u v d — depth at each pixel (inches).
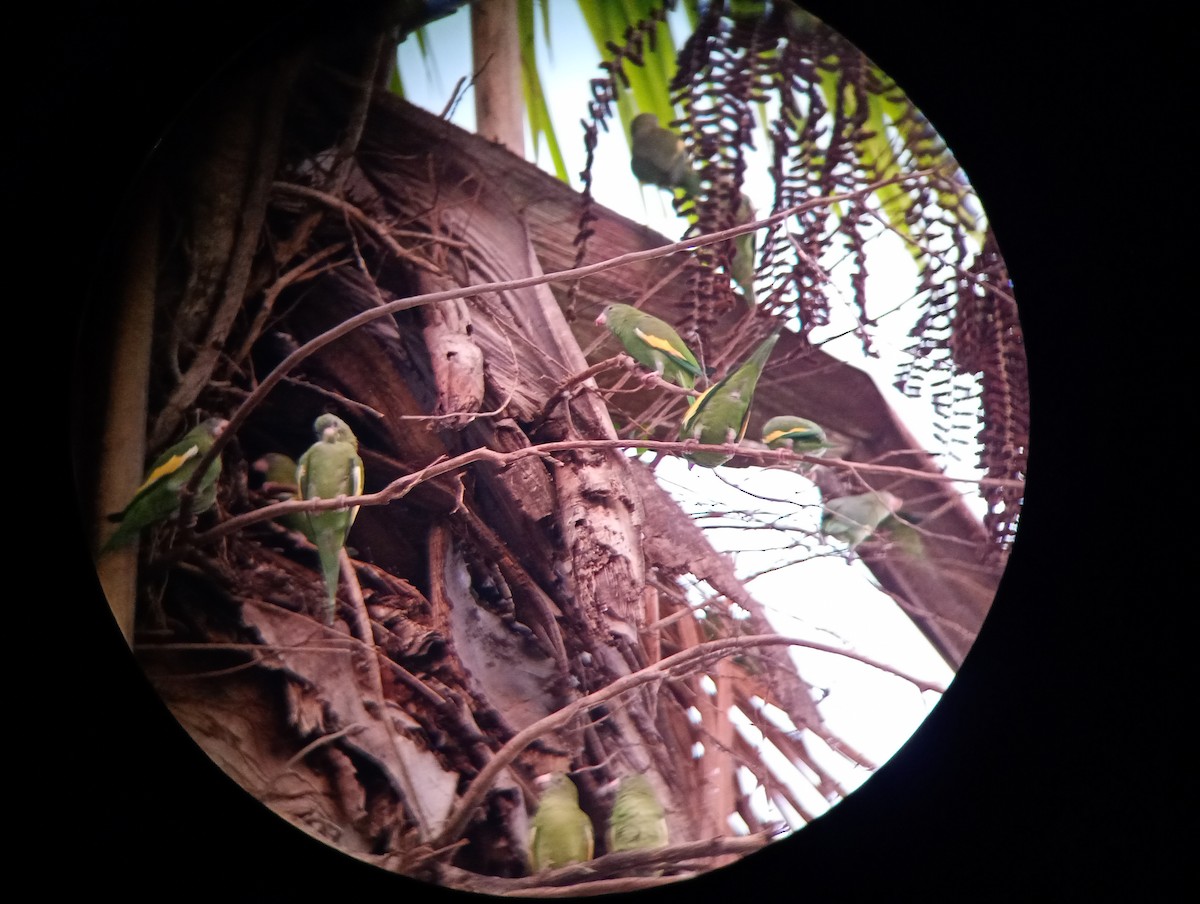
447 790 251.1
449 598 253.6
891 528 253.4
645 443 253.8
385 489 253.0
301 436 253.1
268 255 252.8
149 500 251.0
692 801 251.3
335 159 253.3
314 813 250.4
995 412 253.9
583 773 251.6
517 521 253.9
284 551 252.7
